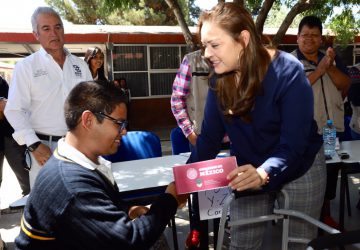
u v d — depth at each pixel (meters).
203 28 1.40
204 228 2.62
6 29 8.69
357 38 11.89
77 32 9.31
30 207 1.16
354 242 1.12
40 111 2.58
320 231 2.62
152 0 19.39
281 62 1.45
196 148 1.80
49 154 2.42
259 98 1.48
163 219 1.26
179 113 2.96
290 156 1.43
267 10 5.28
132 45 10.39
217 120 1.69
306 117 1.45
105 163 1.39
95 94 1.20
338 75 3.09
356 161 2.70
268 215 1.70
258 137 1.58
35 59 2.56
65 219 1.09
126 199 2.36
